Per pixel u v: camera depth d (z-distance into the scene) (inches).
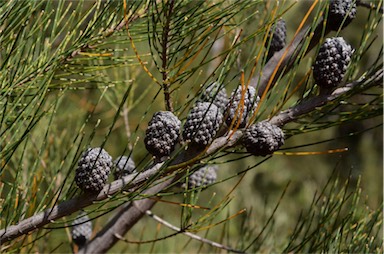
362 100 52.2
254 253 34.1
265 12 32.6
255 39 31.9
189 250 63.1
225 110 25.4
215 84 25.7
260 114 26.0
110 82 29.5
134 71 37.8
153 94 54.5
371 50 79.0
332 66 25.9
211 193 80.4
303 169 95.1
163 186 31.1
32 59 27.8
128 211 33.9
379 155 95.4
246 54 32.5
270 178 90.5
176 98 27.3
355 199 30.4
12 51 27.0
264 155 25.3
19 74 27.6
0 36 27.1
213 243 33.2
